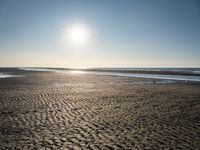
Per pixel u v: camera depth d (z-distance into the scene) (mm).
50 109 14883
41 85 31250
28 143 8547
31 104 16594
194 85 32125
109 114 13562
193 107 15906
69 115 13219
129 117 12836
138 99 19344
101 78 47938
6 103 16844
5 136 9344
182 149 7992
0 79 42219
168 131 10164
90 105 16469
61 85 31578
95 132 9977
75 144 8469
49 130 10234
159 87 29250
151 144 8492
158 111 14508
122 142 8703
